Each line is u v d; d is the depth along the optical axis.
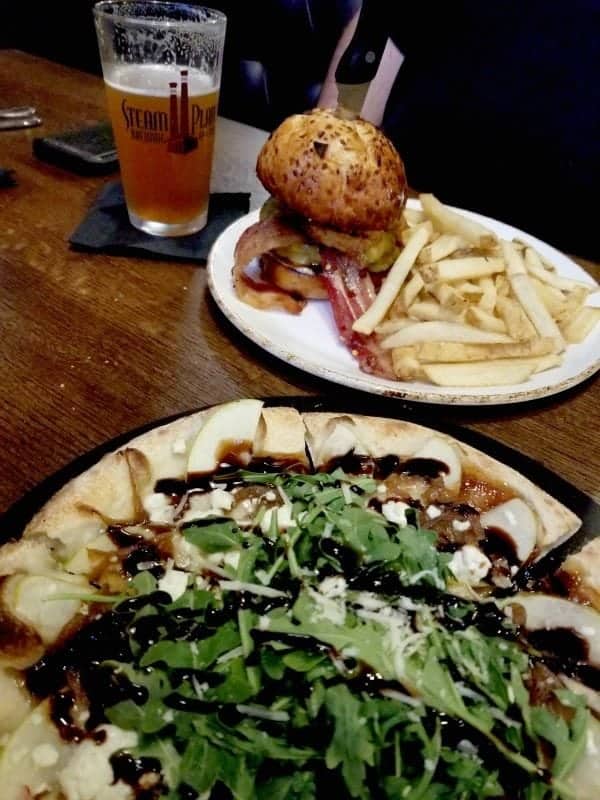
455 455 0.27
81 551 0.23
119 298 0.39
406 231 0.44
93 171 0.52
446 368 0.35
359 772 0.18
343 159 0.39
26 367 0.32
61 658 0.20
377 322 0.37
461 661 0.21
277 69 1.03
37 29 1.20
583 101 0.76
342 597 0.22
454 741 0.19
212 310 0.39
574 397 0.36
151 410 0.31
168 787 0.18
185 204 0.44
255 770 0.18
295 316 0.40
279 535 0.24
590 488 0.30
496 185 0.79
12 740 0.18
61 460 0.27
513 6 0.78
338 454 0.27
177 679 0.19
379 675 0.20
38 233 0.44
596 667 0.22
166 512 0.24
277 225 0.40
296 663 0.20
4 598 0.20
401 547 0.23
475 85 0.81
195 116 0.41
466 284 0.41
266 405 0.30
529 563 0.24
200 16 0.45
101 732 0.19
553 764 0.19
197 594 0.21
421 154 0.84
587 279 0.46
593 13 0.74
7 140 0.56
